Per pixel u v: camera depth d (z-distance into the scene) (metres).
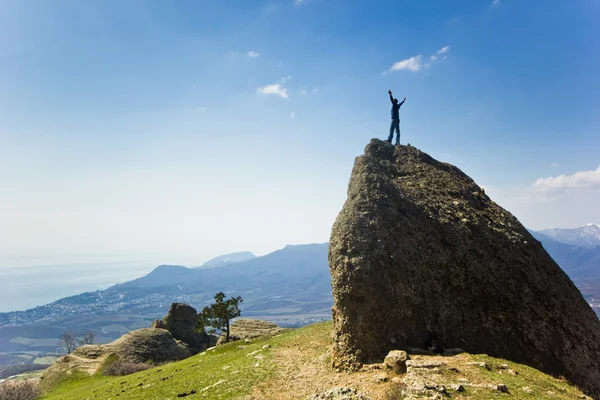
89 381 73.75
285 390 28.70
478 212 42.16
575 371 31.02
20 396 67.94
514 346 31.69
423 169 47.41
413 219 38.09
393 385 23.73
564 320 34.19
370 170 42.62
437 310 32.94
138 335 99.19
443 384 21.97
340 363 30.94
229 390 30.58
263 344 50.56
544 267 38.75
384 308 31.80
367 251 34.00
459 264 35.78
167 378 43.22
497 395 20.58
